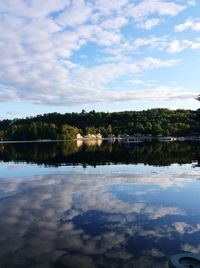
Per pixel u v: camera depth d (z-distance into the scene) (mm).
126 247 12445
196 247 12391
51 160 46656
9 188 23781
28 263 11164
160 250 12156
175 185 24156
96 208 17812
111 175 29766
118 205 18406
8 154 62969
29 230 14312
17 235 13711
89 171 32969
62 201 19469
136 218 15945
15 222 15422
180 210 17266
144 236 13539
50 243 12844
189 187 23281
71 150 72938
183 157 47156
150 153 57281
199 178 27156
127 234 13781
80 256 11703
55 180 27344
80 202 19172
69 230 14320
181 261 11016
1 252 12016
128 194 21203
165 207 17906
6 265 11023
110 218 15969
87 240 13156
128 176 28969
